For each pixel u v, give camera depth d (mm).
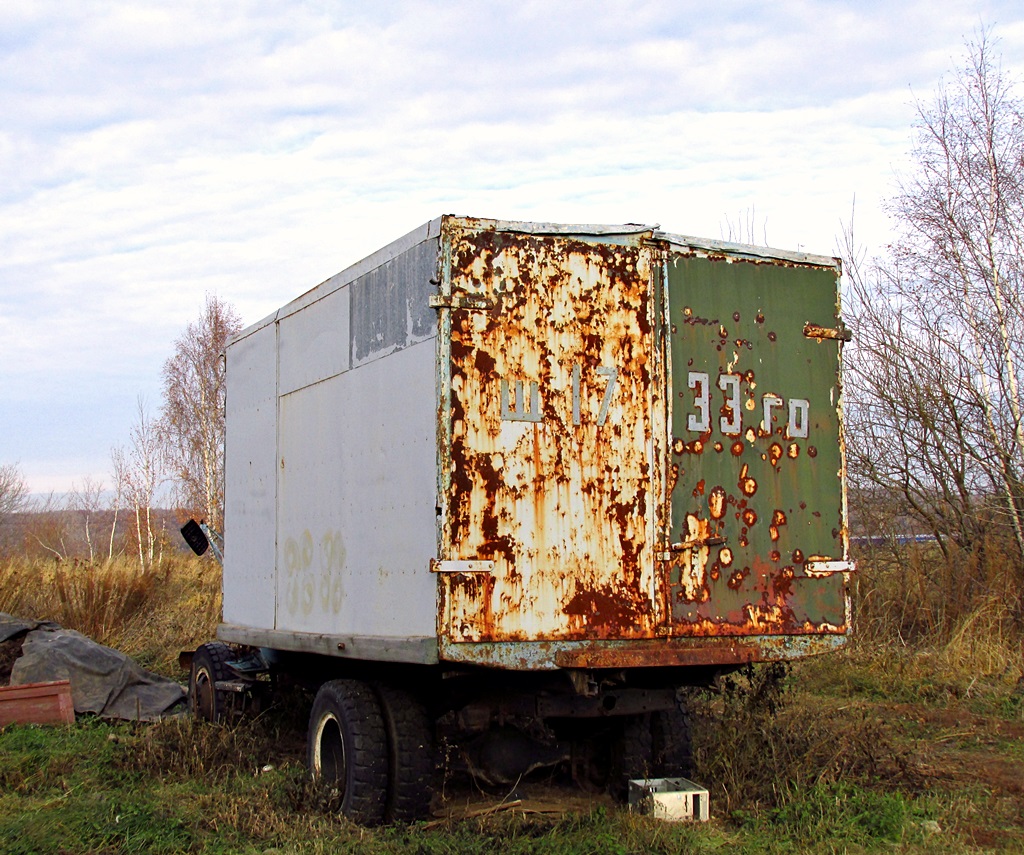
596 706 6219
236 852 5691
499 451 5602
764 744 7246
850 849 5766
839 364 6586
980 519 13344
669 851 5598
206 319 42719
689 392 6113
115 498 43062
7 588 14773
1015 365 14109
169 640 13992
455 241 5648
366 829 5910
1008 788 7074
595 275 5938
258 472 8203
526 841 5723
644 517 5898
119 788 7141
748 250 6355
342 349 6781
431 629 5461
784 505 6309
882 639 12367
